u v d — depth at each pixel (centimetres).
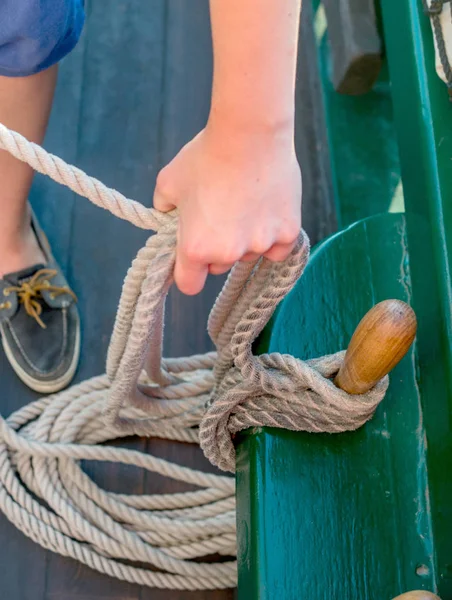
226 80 79
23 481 131
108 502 130
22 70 108
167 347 142
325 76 162
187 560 130
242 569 102
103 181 153
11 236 132
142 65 167
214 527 129
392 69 119
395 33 118
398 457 104
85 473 133
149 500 131
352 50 142
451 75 110
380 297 111
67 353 137
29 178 124
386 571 99
